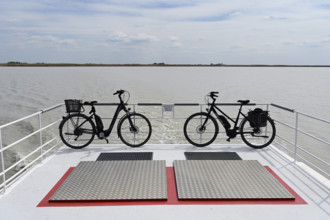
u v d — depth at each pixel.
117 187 3.35
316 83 81.12
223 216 2.80
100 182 3.49
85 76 90.56
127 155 4.61
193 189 3.29
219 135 13.10
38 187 3.45
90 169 3.91
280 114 24.80
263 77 116.50
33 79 76.62
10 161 13.55
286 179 3.69
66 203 3.04
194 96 33.03
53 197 3.11
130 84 50.41
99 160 4.38
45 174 3.86
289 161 4.34
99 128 4.92
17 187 3.45
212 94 4.99
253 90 47.16
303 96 40.66
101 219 2.74
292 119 23.17
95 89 40.75
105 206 2.97
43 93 37.47
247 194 3.18
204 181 3.52
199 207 2.96
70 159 4.45
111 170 3.88
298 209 2.94
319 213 2.87
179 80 73.50
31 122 19.30
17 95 35.56
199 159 4.43
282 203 3.05
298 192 3.33
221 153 4.71
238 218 2.77
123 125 15.18
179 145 5.13
